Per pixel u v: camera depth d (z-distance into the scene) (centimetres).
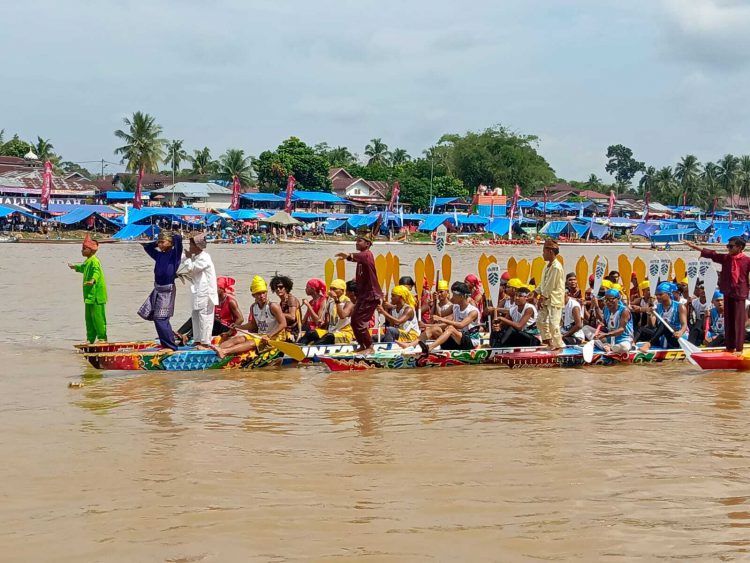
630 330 1290
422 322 1402
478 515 557
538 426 816
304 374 1145
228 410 892
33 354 1323
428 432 789
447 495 598
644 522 546
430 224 8762
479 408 908
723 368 1209
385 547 500
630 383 1088
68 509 566
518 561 481
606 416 866
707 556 490
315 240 8138
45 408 899
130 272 3438
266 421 837
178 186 9681
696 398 975
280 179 9981
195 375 1131
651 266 1512
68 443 742
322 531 526
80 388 1026
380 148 14200
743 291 1209
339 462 682
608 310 1309
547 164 12338
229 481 629
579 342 1306
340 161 13662
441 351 1213
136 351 1172
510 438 766
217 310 1291
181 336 1302
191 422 830
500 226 9038
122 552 492
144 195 9569
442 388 1038
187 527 532
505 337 1302
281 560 480
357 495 597
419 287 1524
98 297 1272
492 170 11756
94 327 1285
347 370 1174
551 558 485
